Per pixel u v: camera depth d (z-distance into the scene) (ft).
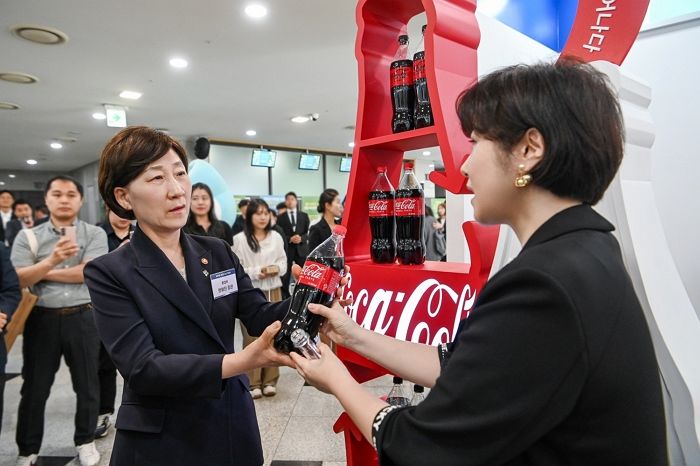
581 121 1.81
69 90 17.19
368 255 4.50
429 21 3.33
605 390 1.65
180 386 2.83
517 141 1.92
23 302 6.53
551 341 1.63
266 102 19.65
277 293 10.66
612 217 3.55
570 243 1.80
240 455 3.37
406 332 3.64
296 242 15.35
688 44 7.20
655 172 7.66
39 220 25.59
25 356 7.07
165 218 3.21
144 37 12.53
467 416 1.75
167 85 16.92
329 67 15.26
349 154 36.37
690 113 7.25
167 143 3.26
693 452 3.39
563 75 1.90
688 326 3.54
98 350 7.54
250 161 30.94
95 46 13.07
